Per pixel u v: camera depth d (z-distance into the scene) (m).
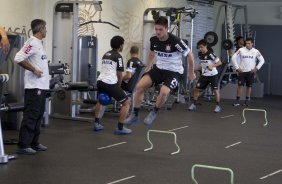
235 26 15.32
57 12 8.45
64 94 8.23
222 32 15.47
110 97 6.84
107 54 6.73
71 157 5.41
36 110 5.39
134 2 11.23
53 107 8.37
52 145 6.02
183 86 11.53
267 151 6.13
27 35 8.30
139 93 5.52
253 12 15.22
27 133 5.42
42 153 5.55
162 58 5.15
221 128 7.87
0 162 4.98
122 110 6.82
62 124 7.66
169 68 5.16
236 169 5.09
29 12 8.32
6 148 5.77
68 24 8.43
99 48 10.16
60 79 7.14
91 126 7.57
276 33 14.93
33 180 4.43
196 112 9.84
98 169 4.91
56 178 4.52
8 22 7.88
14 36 5.39
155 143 6.37
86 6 9.73
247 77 11.16
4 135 6.62
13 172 4.68
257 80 14.16
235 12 14.67
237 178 4.71
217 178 4.68
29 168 4.86
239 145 6.46
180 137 6.89
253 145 6.50
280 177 4.81
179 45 5.03
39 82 5.32
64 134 6.80
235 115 9.60
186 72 11.38
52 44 8.56
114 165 5.10
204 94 12.80
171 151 5.90
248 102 12.02
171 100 10.15
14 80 6.84
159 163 5.25
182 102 11.38
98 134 6.89
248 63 11.08
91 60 8.95
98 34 10.12
